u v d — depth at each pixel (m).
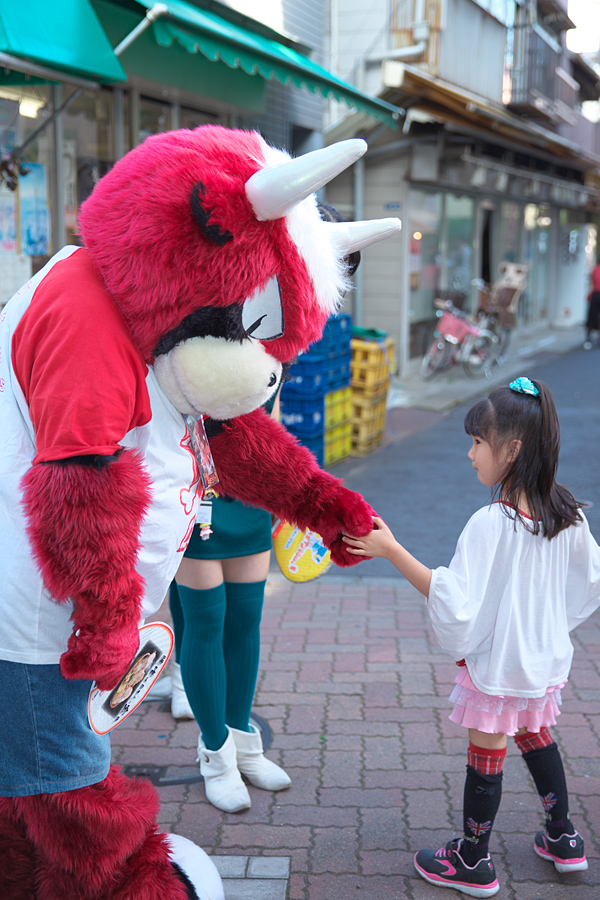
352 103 8.08
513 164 17.58
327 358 7.59
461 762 3.38
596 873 2.75
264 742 3.51
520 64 15.62
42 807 1.94
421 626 4.75
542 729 2.73
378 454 8.95
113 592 1.71
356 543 2.35
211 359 1.85
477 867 2.63
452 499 7.36
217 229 1.73
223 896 2.42
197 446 2.14
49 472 1.69
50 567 1.71
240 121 9.55
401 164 12.96
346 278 2.16
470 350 13.86
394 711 3.77
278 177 1.73
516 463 2.47
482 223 17.70
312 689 3.97
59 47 4.92
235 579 3.09
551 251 24.19
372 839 2.91
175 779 3.25
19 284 6.66
